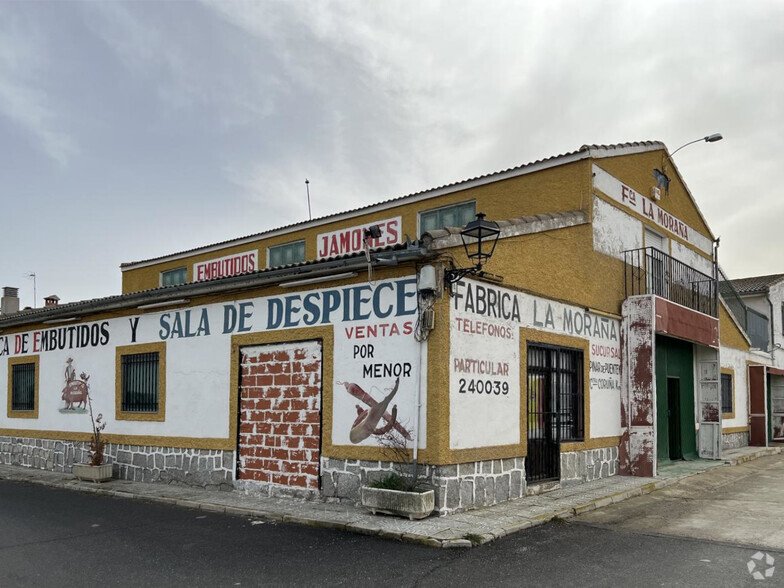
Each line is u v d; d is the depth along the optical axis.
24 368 15.63
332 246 17.66
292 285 10.24
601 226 13.09
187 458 11.48
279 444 10.16
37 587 6.00
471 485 8.93
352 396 9.36
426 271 8.66
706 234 18.84
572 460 11.41
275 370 10.36
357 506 9.12
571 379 11.70
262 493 10.28
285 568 6.54
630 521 8.83
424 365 8.67
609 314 12.95
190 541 7.69
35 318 14.86
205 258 21.17
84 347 13.94
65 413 14.17
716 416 16.64
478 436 9.09
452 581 6.10
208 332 11.46
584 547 7.36
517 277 10.28
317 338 9.89
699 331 15.52
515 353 10.04
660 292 15.26
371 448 9.05
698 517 9.13
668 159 16.50
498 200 14.29
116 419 12.93
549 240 11.27
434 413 8.49
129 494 10.86
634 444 12.90
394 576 6.25
